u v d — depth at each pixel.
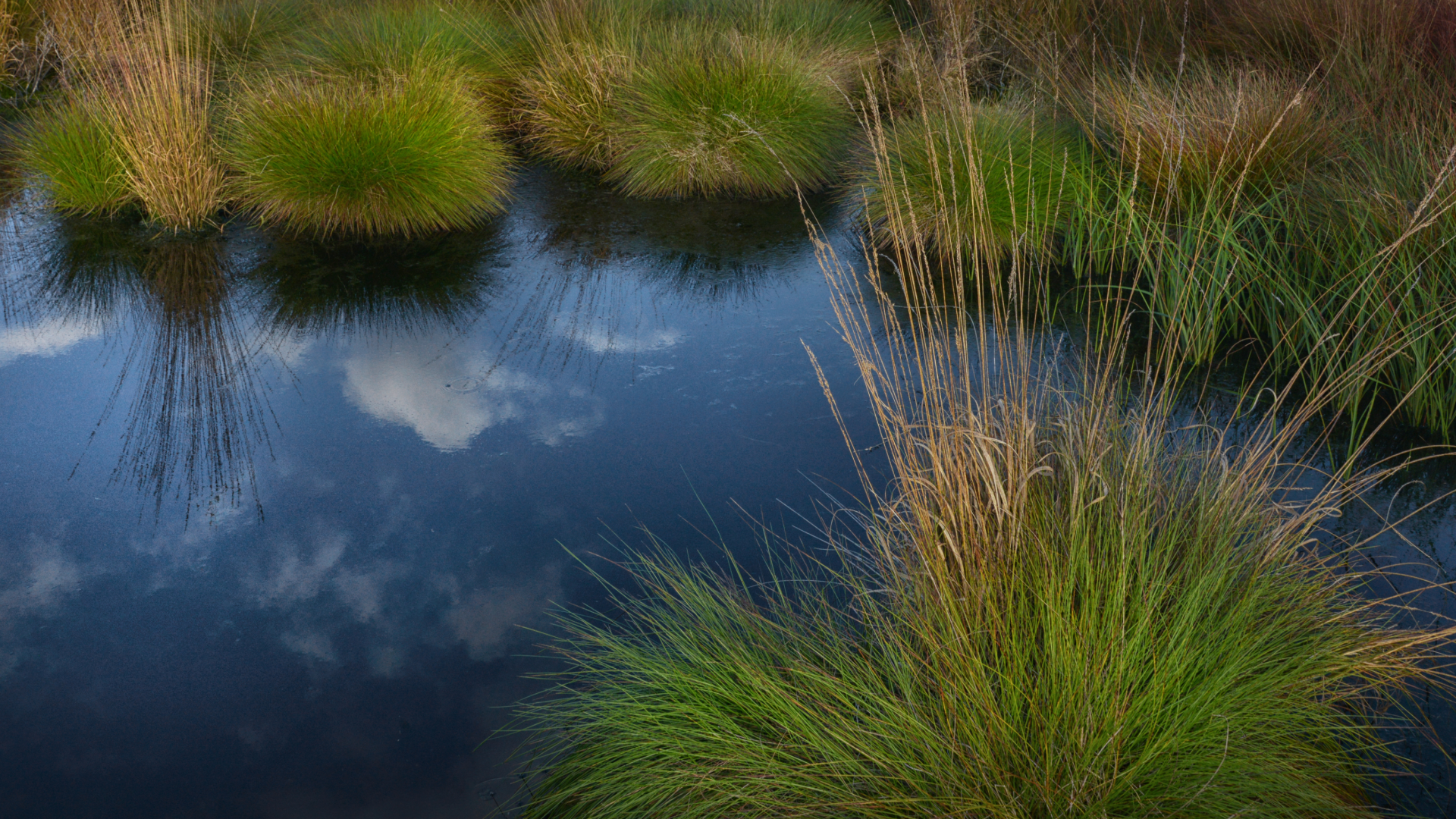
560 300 5.83
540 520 3.84
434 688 3.06
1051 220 6.02
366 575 3.55
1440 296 4.38
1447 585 3.24
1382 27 7.03
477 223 6.97
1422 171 4.88
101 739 2.86
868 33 9.96
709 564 3.52
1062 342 5.15
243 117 6.81
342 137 6.38
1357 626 2.69
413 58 8.07
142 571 3.54
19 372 4.76
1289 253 5.29
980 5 9.38
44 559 3.59
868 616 2.83
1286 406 4.48
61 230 6.43
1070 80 7.66
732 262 6.44
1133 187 2.92
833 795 2.26
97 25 8.08
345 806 2.65
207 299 5.62
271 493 3.99
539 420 4.54
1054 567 2.45
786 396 4.75
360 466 4.17
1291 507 3.03
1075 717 2.21
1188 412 4.44
